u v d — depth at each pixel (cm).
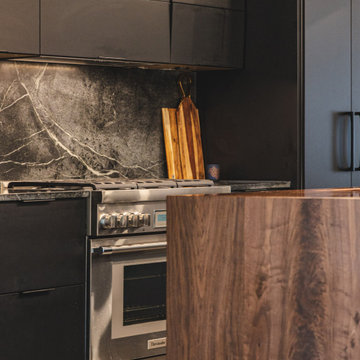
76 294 281
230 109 391
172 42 351
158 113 390
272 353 150
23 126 338
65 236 276
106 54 328
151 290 307
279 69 362
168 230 168
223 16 369
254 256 151
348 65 371
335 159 366
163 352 311
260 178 375
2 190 300
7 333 259
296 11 353
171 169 388
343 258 144
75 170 357
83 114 360
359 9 376
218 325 157
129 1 333
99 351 288
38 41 306
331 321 145
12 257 260
